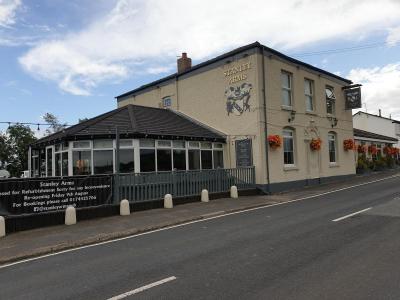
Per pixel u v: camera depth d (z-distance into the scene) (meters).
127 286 5.94
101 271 6.88
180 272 6.52
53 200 12.18
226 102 21.50
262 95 20.06
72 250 9.05
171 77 24.89
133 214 13.54
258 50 20.14
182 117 23.33
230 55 21.27
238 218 12.20
